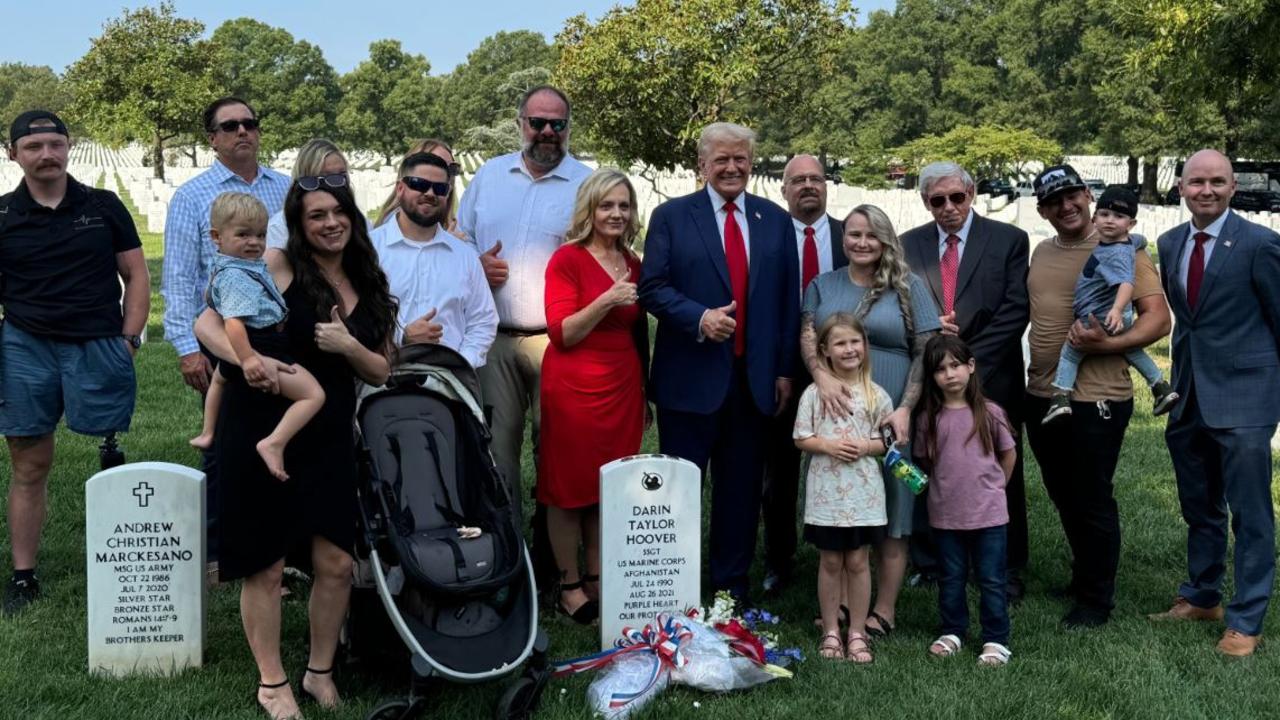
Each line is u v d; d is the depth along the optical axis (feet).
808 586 20.33
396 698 14.15
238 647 16.65
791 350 18.17
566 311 17.65
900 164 190.60
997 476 16.80
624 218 17.69
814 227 20.35
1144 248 18.01
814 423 16.88
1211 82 53.31
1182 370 17.79
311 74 268.41
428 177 17.13
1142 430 31.01
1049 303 18.90
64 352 18.17
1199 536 18.29
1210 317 17.17
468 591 13.89
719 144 17.57
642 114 84.53
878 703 15.10
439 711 14.43
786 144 245.86
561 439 17.90
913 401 17.13
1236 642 17.04
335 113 271.69
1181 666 16.61
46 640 16.58
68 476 24.48
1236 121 136.26
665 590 16.71
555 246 19.34
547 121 18.83
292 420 13.61
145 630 15.69
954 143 151.64
